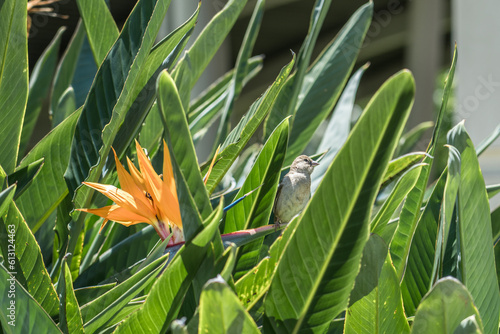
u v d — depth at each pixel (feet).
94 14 6.61
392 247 6.17
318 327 5.44
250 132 6.08
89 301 5.79
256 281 5.57
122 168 5.90
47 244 6.68
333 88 7.45
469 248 5.75
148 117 7.00
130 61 6.12
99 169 5.97
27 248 5.64
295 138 7.39
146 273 5.61
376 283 5.56
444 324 5.25
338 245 5.32
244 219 6.08
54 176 6.33
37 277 5.67
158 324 5.46
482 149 6.76
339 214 5.29
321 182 5.27
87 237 6.75
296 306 5.40
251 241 5.83
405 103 5.16
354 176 5.24
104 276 6.22
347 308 5.61
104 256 6.26
